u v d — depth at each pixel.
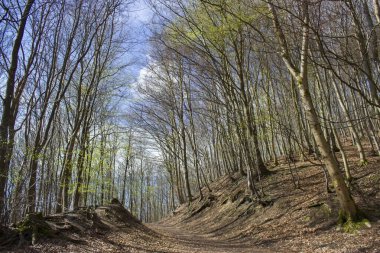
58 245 8.32
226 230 16.62
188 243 13.01
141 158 41.66
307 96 10.40
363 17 10.21
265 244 11.92
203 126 35.59
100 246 9.16
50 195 17.23
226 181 26.08
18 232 8.12
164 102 26.36
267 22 11.48
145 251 9.70
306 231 11.59
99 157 14.74
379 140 15.81
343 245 9.38
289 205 14.77
